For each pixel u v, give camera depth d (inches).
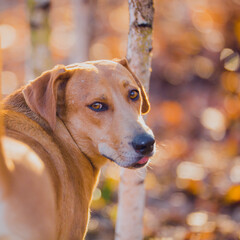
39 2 425.4
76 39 538.9
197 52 655.8
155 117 550.6
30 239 149.9
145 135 205.2
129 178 256.5
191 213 362.9
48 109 203.5
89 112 210.7
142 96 239.8
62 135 211.0
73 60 592.4
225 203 378.3
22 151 164.9
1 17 899.4
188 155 474.3
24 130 195.3
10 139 174.4
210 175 429.4
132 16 246.8
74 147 213.9
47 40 432.1
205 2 727.1
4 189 147.2
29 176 156.1
